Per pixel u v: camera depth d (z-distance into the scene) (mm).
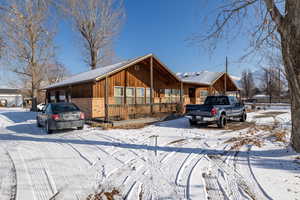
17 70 21453
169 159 4449
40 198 2754
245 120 11539
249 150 5102
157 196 2762
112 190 2969
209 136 7121
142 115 12977
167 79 16469
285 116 14141
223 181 3234
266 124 10094
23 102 38406
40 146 5746
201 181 3248
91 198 2736
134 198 2719
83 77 13469
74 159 4492
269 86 35906
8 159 4523
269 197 2684
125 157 4613
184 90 18969
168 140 6484
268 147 5305
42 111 9117
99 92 12289
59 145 5855
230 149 5273
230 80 23453
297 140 4523
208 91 22312
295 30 4070
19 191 2969
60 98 17219
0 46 7043
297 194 2740
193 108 9297
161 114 13602
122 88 13555
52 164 4164
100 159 4477
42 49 21641
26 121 12305
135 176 3490
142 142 6203
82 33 24156
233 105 10281
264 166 3877
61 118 7797
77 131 8344
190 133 7750
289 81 4465
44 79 27469
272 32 5344
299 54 4082
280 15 4414
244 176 3422
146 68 15102
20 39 18375
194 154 4840
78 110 8516
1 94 41406
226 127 9211
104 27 24359
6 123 11422
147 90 15180
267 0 4445
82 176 3510
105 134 7594
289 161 4062
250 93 47906
